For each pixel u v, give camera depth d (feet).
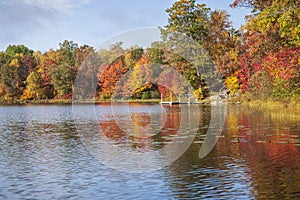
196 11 138.10
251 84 117.80
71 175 33.76
